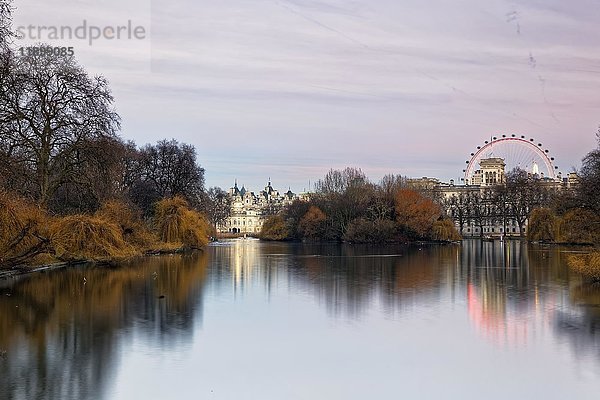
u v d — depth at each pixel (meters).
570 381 31.44
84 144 82.69
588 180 96.31
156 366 33.28
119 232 87.06
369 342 39.38
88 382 30.33
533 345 38.62
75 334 40.03
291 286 66.50
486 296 58.81
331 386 30.66
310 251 141.62
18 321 43.62
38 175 79.25
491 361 35.06
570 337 40.78
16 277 67.81
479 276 77.69
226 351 36.66
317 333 41.78
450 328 43.62
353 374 32.62
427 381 31.48
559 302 55.00
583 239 94.44
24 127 80.31
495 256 118.50
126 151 113.31
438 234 180.75
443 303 54.53
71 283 63.50
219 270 85.38
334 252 136.25
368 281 71.88
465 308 51.91
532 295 59.44
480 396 29.38
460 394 29.62
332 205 194.88
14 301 51.69
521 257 115.00
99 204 91.88
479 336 41.12
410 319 46.88
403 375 32.47
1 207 60.41
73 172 83.81
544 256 117.81
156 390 29.53
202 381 31.05
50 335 39.62
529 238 175.50
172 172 140.38
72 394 28.61
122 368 32.72
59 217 85.00
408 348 37.81
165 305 51.72
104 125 85.38
